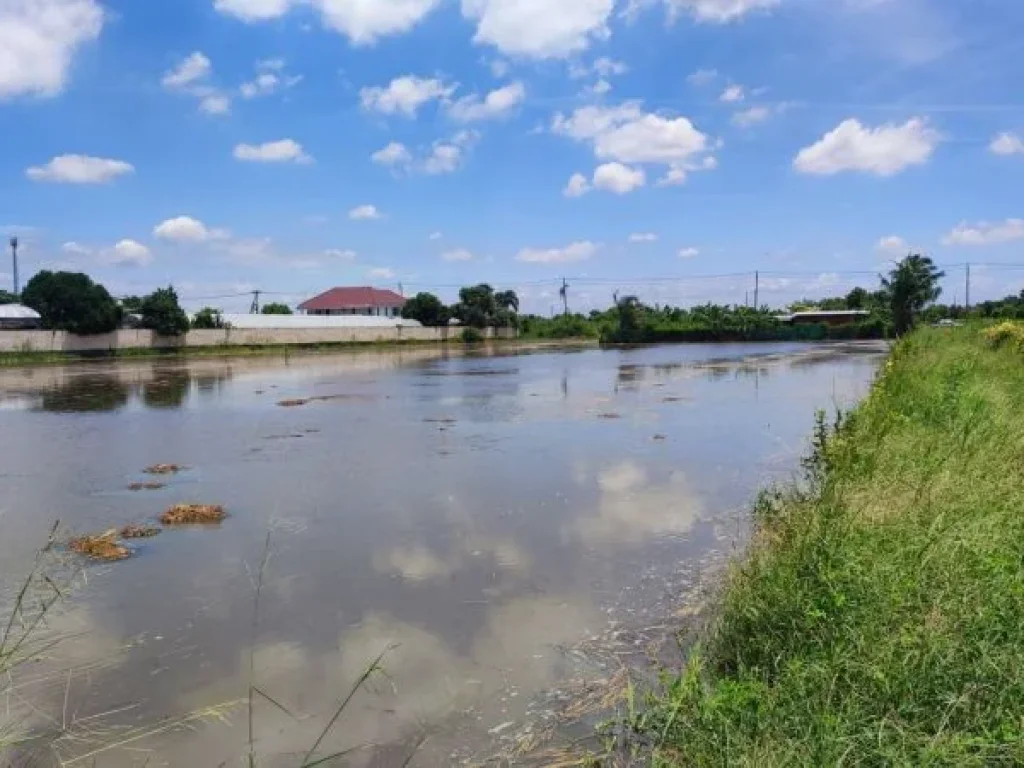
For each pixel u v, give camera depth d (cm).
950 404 991
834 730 325
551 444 1364
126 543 780
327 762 395
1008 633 377
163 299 4950
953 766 298
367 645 530
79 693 468
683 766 348
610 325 7100
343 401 2136
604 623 559
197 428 1630
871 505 585
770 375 2878
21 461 1255
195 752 406
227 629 559
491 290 7556
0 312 4547
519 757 393
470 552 734
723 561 687
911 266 5672
